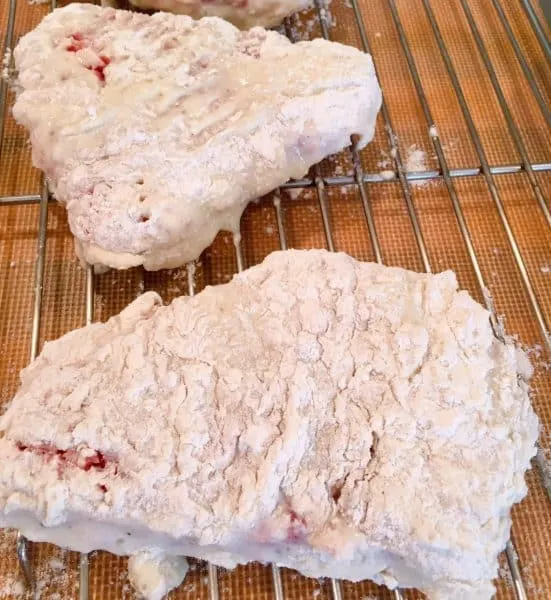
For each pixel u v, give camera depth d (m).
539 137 0.30
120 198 0.23
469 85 0.32
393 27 0.33
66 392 0.19
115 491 0.18
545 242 0.27
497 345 0.20
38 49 0.25
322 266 0.21
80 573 0.20
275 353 0.20
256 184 0.25
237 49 0.25
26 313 0.25
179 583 0.20
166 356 0.19
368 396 0.19
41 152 0.24
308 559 0.19
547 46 0.32
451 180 0.29
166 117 0.24
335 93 0.24
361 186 0.28
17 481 0.18
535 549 0.21
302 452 0.18
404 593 0.21
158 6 0.30
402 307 0.20
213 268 0.26
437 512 0.18
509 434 0.19
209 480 0.18
